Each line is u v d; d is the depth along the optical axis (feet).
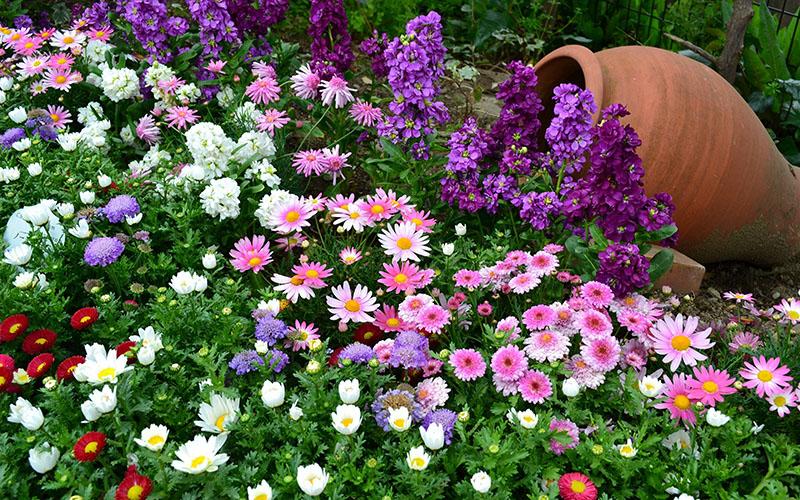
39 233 2.61
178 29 3.61
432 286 2.77
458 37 5.21
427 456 1.89
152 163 3.24
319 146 3.80
